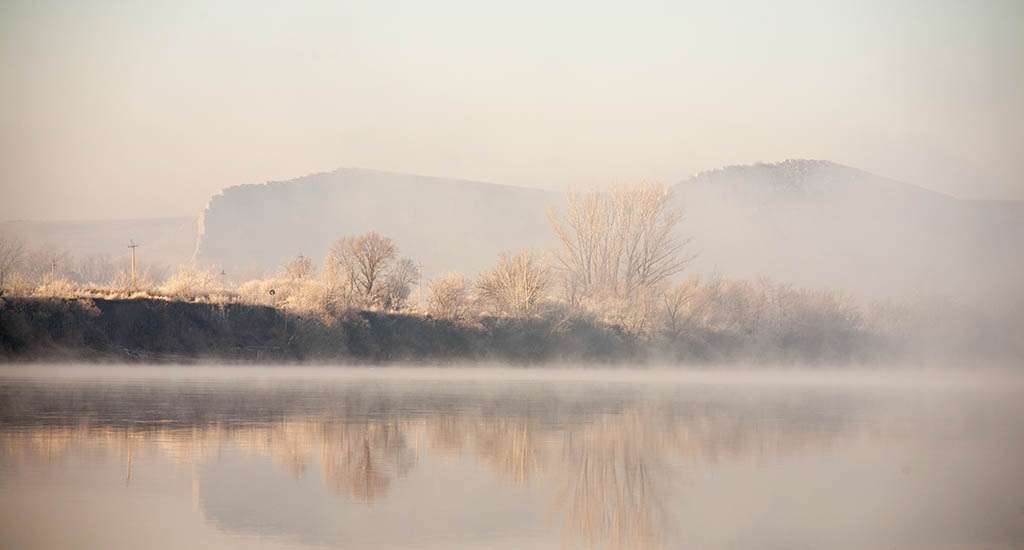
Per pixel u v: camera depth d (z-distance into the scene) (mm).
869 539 30625
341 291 110125
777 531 31312
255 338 101375
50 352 91750
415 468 40375
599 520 32156
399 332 108812
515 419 56812
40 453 41406
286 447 44625
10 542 28234
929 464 44062
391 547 28453
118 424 49844
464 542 29141
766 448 47750
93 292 102562
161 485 35781
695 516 32969
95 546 28031
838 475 40906
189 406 58250
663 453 45531
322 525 30625
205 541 28688
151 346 96125
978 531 31812
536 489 36719
